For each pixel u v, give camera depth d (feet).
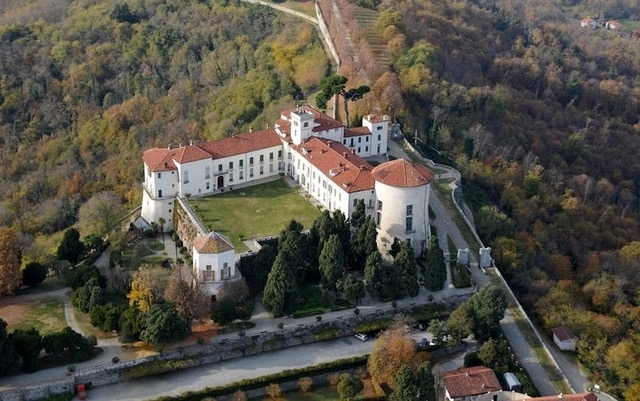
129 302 561.84
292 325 553.23
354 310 571.69
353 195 630.33
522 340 563.48
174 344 529.04
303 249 592.19
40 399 484.33
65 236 639.35
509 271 655.35
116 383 506.48
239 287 565.94
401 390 473.67
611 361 547.90
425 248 643.04
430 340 552.41
